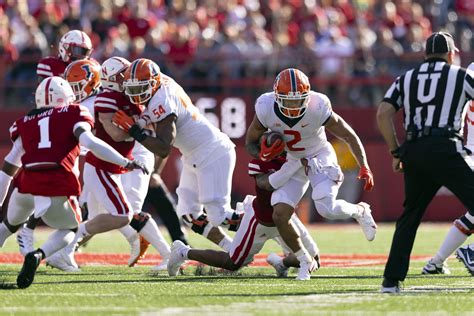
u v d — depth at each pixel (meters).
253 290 22.73
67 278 25.92
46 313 18.86
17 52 54.28
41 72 32.38
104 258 33.41
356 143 25.41
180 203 28.28
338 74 53.88
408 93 21.75
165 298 21.08
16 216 24.03
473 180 21.30
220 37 56.06
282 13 58.06
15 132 23.25
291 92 23.84
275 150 24.36
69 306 19.84
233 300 20.75
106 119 25.45
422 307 19.70
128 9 55.97
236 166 52.22
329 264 31.20
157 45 54.72
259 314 18.62
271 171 25.05
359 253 36.53
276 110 24.52
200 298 21.08
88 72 28.62
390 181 52.91
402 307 19.67
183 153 27.66
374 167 52.91
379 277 26.38
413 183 21.72
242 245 25.34
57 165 22.56
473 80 21.47
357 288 23.27
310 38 56.16
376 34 55.97
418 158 21.39
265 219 25.03
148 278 25.98
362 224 27.11
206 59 53.47
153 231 28.62
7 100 52.88
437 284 24.44
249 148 25.19
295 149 24.95
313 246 26.80
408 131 21.64
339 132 25.16
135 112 25.72
